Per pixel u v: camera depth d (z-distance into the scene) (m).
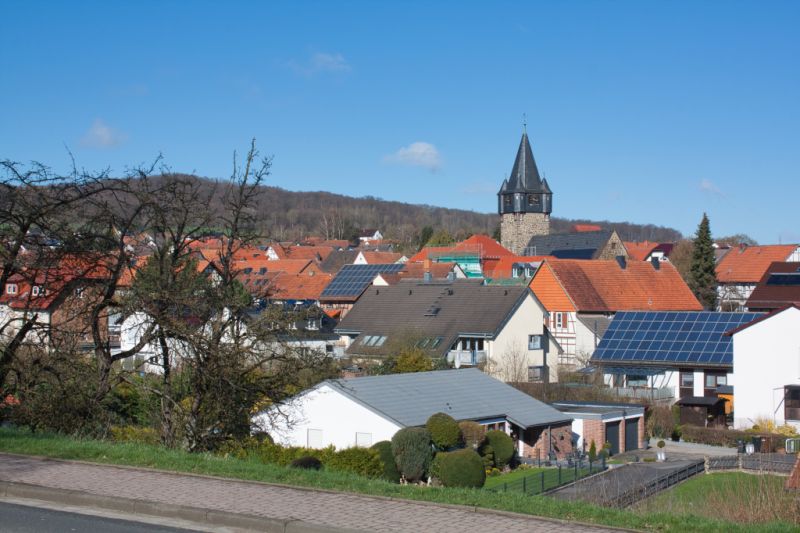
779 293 61.59
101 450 13.93
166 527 10.38
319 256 110.25
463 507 10.85
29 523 10.47
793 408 41.66
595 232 105.06
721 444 40.41
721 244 142.88
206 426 19.48
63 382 18.94
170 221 20.03
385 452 26.44
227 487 11.85
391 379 34.12
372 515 10.50
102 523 10.52
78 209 19.19
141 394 21.12
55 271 19.47
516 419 33.59
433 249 101.75
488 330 50.78
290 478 12.36
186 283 19.66
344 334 54.72
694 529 10.08
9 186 18.38
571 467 31.55
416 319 53.62
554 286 61.91
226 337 20.47
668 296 65.44
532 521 10.33
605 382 49.66
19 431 16.08
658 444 36.59
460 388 35.31
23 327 18.72
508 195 120.25
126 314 19.33
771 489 16.03
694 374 47.69
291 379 20.45
